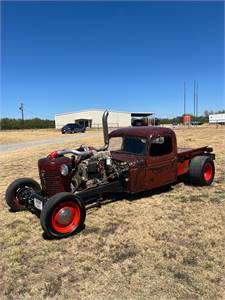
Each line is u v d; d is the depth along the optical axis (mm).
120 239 4977
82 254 4555
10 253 4660
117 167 6273
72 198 5117
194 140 20844
